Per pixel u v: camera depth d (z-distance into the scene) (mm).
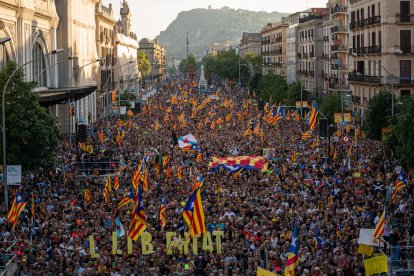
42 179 51281
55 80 89562
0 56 67625
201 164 59500
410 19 84438
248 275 28031
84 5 111625
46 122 48625
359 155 66562
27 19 74438
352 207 41156
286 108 121125
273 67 189125
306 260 29609
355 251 31625
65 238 33344
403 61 85500
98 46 134500
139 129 93438
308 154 68438
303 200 42688
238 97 172250
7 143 46906
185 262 29844
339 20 114312
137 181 45094
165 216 37906
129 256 30797
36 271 28188
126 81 170625
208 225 35312
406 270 28656
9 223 35781
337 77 119938
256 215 38312
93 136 85188
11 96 46688
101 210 39281
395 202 42469
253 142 77250
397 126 52125
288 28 172000
